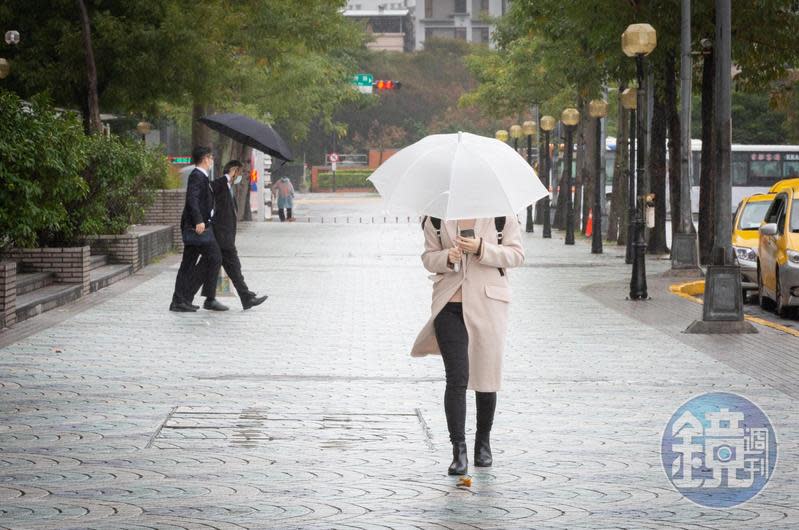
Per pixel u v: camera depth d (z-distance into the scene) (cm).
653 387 1531
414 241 5003
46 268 2600
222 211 2370
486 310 1060
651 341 1977
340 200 11475
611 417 1337
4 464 1095
